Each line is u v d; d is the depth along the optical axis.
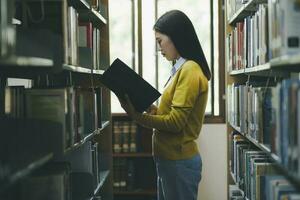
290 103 1.77
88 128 3.12
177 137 2.70
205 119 4.98
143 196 4.82
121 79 2.77
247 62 3.21
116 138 4.72
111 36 5.02
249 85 3.25
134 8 5.00
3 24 1.49
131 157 4.83
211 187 4.98
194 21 4.99
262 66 2.53
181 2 4.98
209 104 5.02
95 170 3.49
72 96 2.45
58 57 2.18
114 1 5.00
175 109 2.62
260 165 2.79
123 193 4.71
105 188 4.22
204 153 4.98
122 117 4.85
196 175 2.75
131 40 5.02
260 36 2.69
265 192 2.61
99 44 3.95
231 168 4.18
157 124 2.67
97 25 4.09
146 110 2.88
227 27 4.34
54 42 2.16
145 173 4.82
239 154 3.60
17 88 2.24
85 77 3.93
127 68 2.78
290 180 2.12
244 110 3.33
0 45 1.47
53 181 2.15
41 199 2.10
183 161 2.71
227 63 4.28
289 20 1.83
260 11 2.69
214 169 4.98
